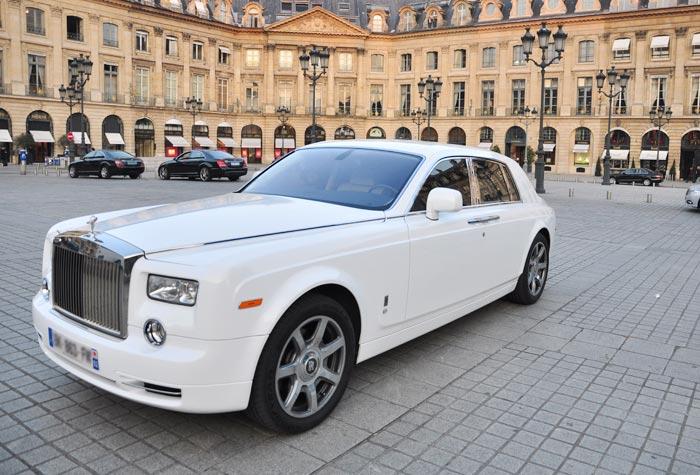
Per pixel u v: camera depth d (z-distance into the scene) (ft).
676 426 12.12
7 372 13.57
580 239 39.29
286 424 10.89
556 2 194.29
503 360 15.55
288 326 10.68
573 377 14.57
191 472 9.77
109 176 95.35
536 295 21.20
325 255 11.50
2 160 159.02
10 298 19.67
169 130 198.80
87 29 175.32
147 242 10.50
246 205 13.30
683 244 38.45
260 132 221.25
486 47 205.87
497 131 207.10
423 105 219.20
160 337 9.93
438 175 15.62
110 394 12.54
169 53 196.85
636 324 19.30
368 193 14.43
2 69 161.07
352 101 222.69
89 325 10.84
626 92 187.42
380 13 223.30
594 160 192.95
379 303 12.89
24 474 9.53
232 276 9.84
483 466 10.34
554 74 196.54
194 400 9.80
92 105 177.58
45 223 37.60
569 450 11.00
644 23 182.09
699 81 177.37
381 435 11.28
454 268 15.39
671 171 178.60
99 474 9.62
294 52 217.97
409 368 14.74
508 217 18.15
